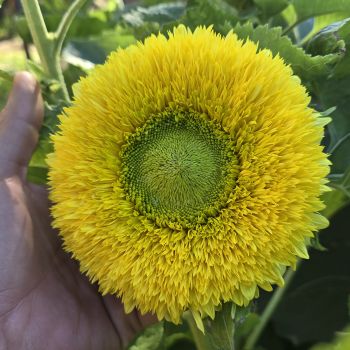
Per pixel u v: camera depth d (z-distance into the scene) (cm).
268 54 18
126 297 18
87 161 18
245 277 17
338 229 30
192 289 17
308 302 29
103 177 18
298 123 17
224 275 17
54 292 22
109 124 18
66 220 18
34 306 21
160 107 19
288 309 29
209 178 18
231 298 17
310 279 30
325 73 21
